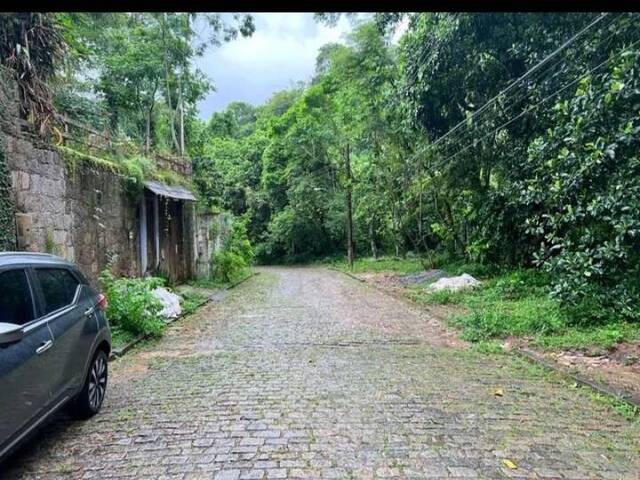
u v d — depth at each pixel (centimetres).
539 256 910
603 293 805
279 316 1116
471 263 1797
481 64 1320
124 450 380
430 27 1393
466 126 1460
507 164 1394
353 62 2086
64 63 925
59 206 844
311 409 468
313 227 3947
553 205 922
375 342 804
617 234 762
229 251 2123
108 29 1923
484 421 434
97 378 474
